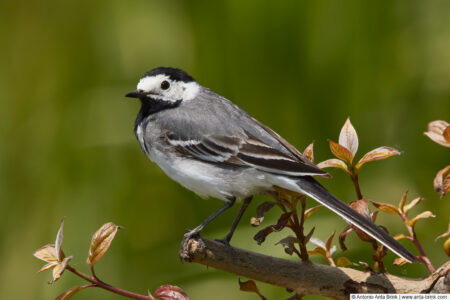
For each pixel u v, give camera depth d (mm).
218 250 6855
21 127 11742
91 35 11977
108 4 12008
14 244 11047
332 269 6664
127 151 11508
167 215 11344
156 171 11469
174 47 11695
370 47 11242
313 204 10734
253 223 6531
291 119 11180
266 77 11234
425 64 11297
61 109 11734
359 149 11148
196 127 8547
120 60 11836
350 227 6719
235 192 8344
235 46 11297
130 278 10992
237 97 11336
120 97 11773
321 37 11180
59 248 5938
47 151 11523
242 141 8297
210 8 11438
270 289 10547
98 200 11273
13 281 10859
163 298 5945
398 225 10867
